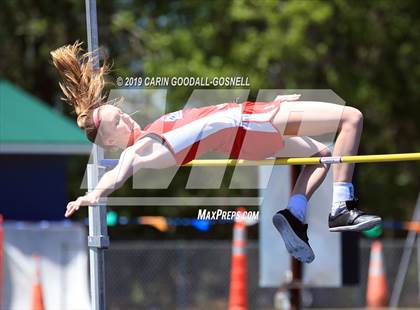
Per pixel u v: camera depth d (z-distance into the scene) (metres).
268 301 53.03
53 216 41.62
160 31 67.25
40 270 35.88
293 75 67.19
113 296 55.38
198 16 67.19
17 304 35.50
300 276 33.09
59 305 35.94
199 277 57.66
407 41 71.38
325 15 63.50
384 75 71.44
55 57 21.77
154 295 56.56
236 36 67.50
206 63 64.62
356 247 33.19
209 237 67.75
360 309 48.56
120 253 57.84
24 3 69.81
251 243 56.03
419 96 72.81
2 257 34.81
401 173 75.31
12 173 41.09
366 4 69.38
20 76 72.50
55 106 73.56
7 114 42.28
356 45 70.75
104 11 68.25
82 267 36.22
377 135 74.44
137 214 66.19
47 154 41.41
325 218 32.28
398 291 50.72
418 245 50.44
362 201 74.56
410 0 70.75
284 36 63.66
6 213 40.88
